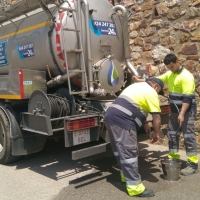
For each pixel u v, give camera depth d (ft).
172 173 10.12
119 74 12.00
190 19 13.24
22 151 12.05
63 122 10.66
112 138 9.61
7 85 11.82
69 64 11.28
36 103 10.68
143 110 9.30
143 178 10.54
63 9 10.85
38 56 12.19
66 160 13.00
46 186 10.28
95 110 11.00
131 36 15.61
